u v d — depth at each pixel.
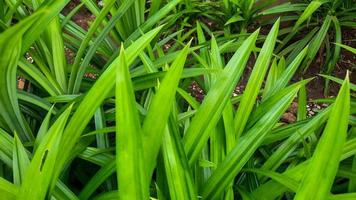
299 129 0.94
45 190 0.59
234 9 1.86
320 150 0.53
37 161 0.58
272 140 0.99
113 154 0.95
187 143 0.77
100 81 0.70
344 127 0.52
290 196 0.94
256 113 0.97
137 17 1.34
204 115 0.76
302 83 0.94
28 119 1.05
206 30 1.88
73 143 0.71
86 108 0.70
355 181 0.83
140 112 0.96
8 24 1.01
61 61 1.05
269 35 0.91
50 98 0.97
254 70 0.91
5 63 0.75
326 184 0.54
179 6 1.89
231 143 0.83
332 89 1.88
